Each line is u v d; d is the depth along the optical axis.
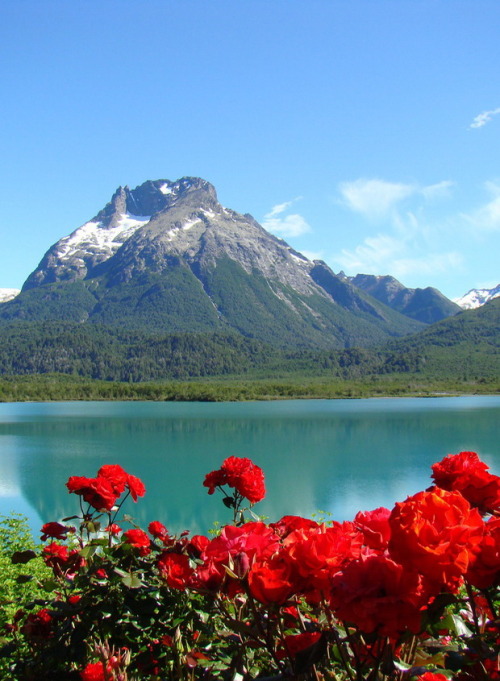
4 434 82.25
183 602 4.27
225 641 3.79
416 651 2.96
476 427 86.88
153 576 4.68
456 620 3.01
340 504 38.25
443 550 2.15
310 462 56.50
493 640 2.96
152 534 5.65
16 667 4.46
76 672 4.12
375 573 2.27
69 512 34.69
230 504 5.23
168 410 135.00
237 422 99.38
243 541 2.93
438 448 65.81
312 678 2.87
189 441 73.56
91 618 4.26
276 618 2.86
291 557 2.56
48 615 4.63
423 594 2.23
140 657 4.12
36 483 44.84
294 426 91.44
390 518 2.49
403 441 72.06
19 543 12.23
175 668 3.72
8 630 5.49
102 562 4.68
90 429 89.00
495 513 3.47
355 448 66.50
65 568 5.19
